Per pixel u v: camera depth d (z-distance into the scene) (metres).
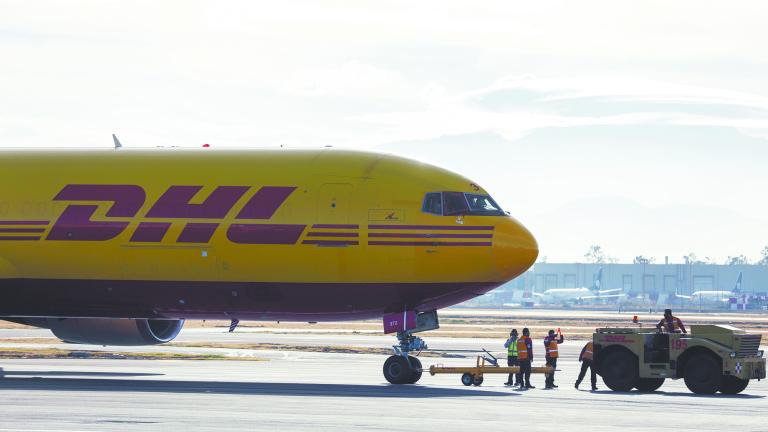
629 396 69.31
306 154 77.12
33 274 77.25
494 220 73.94
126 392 64.88
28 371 87.31
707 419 54.81
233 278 74.88
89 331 82.94
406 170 75.25
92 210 76.88
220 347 138.25
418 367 76.56
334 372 92.06
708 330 73.38
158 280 75.88
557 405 61.44
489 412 56.62
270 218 74.38
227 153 78.12
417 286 73.62
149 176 77.38
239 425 49.31
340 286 74.00
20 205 77.88
